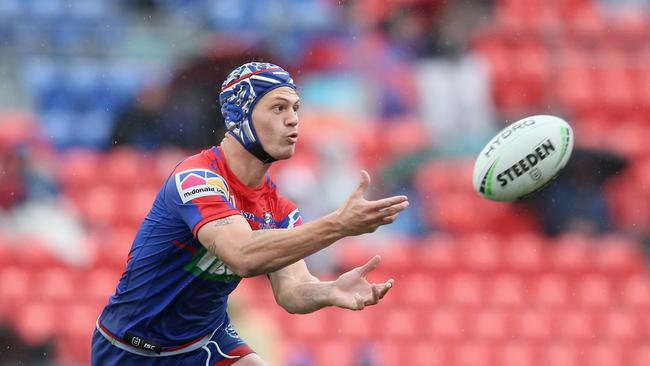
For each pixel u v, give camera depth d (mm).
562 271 51656
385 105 59344
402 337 47625
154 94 55281
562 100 63062
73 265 48688
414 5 63812
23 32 62062
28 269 48312
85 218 51906
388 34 62938
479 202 53875
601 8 70000
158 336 19031
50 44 61562
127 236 51156
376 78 60375
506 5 67500
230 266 16906
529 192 19625
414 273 50531
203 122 54969
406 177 54969
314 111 58250
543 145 19500
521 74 63156
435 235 52812
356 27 62688
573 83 63750
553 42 66000
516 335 48875
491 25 66312
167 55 60844
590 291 51188
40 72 59625
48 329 46125
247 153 18109
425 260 50969
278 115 17891
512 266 51500
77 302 47281
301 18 62875
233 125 18047
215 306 19234
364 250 50656
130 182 53531
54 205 51281
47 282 47781
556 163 19562
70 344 46000
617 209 54438
